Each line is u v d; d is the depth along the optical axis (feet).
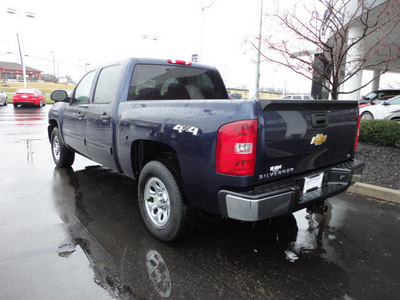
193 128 8.09
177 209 8.99
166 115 9.02
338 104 9.27
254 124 7.09
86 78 15.29
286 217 12.11
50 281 7.72
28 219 11.34
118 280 7.82
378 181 15.53
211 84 14.58
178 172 9.12
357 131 10.61
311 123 8.47
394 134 23.29
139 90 11.94
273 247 9.73
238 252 9.38
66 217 11.60
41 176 17.10
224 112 7.47
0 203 12.87
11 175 17.21
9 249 9.19
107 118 11.90
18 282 7.64
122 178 16.94
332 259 9.10
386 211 12.87
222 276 8.13
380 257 9.27
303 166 8.66
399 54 17.97
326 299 7.32
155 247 9.52
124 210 12.39
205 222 11.55
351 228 11.21
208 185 7.91
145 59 12.26
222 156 7.43
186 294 7.36
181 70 13.41
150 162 9.82
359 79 36.52
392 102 36.99
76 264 8.48
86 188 15.10
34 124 41.88
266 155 7.45
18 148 25.26
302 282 7.95
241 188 7.34
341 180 9.73
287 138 7.84
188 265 8.59
